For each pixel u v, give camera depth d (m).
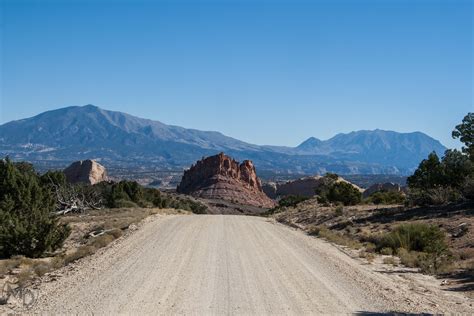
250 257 18.55
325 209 43.56
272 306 11.11
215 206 118.69
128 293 12.13
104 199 59.56
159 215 42.88
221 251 20.02
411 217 30.31
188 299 11.58
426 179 36.06
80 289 12.63
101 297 11.67
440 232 23.19
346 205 49.16
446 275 16.31
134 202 63.88
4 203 30.39
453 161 35.84
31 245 23.81
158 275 14.60
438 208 31.33
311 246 23.17
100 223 38.09
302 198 71.62
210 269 15.73
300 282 14.01
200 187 148.75
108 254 19.55
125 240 24.36
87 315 10.04
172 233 26.89
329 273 15.74
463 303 12.27
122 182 65.56
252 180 156.75
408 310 11.15
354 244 24.30
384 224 29.88
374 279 15.05
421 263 18.02
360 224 31.89
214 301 11.45
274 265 16.86
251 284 13.52
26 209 30.64
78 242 28.86
